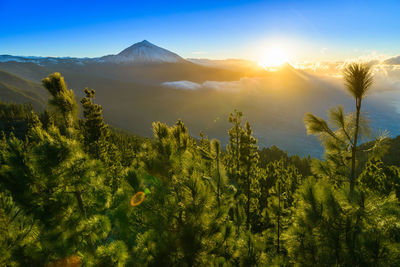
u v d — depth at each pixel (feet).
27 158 13.98
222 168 16.53
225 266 13.17
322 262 11.27
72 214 14.40
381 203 11.19
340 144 16.24
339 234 11.11
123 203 13.56
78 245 14.11
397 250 10.28
